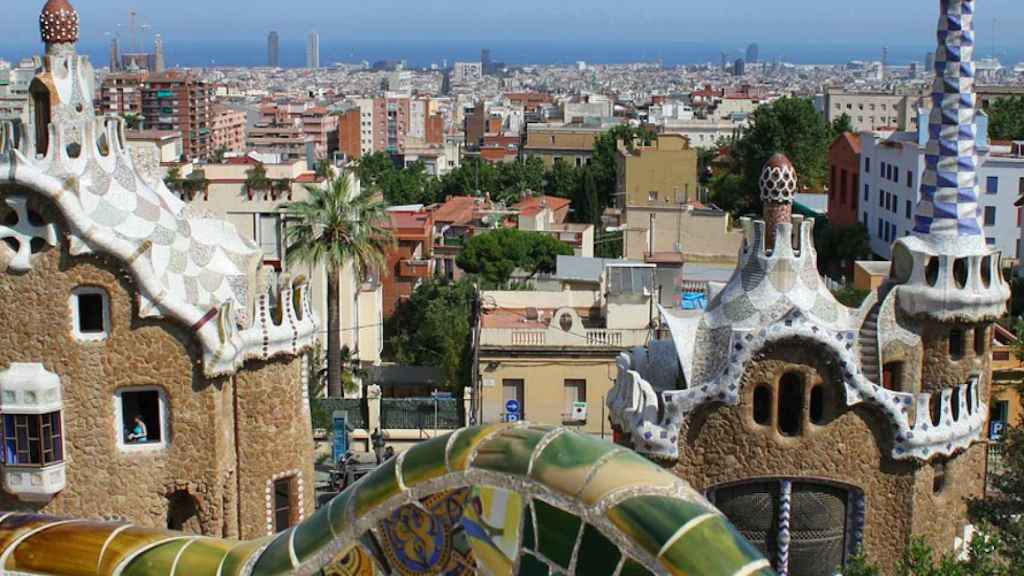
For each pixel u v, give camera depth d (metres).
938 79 37.88
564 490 14.80
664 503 14.46
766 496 34.78
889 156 113.12
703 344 35.31
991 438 49.00
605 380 53.72
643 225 98.25
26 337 33.28
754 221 35.78
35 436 33.34
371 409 54.78
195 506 34.78
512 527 15.16
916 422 34.53
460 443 15.75
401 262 94.12
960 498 36.38
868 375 36.09
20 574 19.27
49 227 32.78
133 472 34.22
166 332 33.66
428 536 15.82
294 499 37.97
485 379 53.97
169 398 34.03
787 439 34.16
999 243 109.38
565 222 133.38
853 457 34.38
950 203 37.47
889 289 37.91
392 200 154.50
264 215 66.44
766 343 33.53
